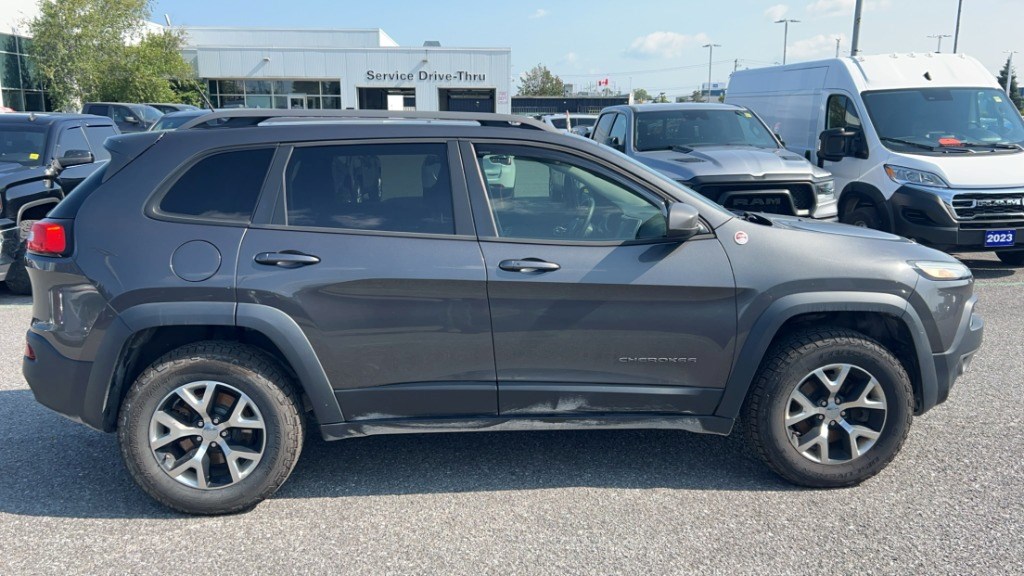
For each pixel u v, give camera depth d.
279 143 3.68
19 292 8.52
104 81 34.47
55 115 9.61
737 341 3.73
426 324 3.62
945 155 8.72
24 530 3.52
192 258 3.52
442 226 3.66
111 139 3.80
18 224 8.23
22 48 32.34
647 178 3.79
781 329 3.97
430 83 44.94
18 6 32.03
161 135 3.73
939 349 3.90
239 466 3.64
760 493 3.86
